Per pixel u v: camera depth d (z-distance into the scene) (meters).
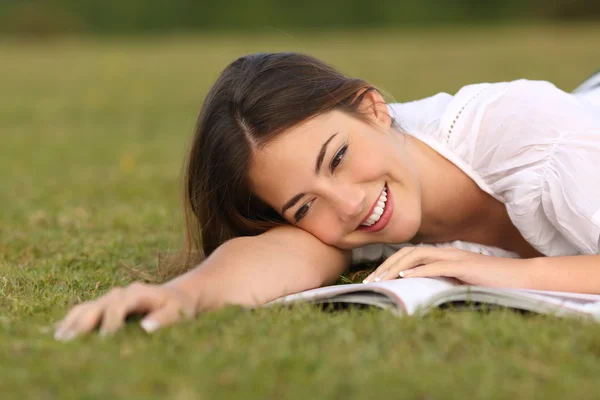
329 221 4.93
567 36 41.22
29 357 3.44
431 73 25.66
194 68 31.56
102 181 10.86
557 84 21.45
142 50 41.16
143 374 3.16
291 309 4.20
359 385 3.03
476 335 3.54
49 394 3.07
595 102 6.42
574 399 2.96
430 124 5.61
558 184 5.03
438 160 5.51
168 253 6.09
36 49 45.06
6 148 15.28
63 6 60.44
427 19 59.19
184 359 3.33
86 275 5.56
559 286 4.64
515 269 4.64
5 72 32.25
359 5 59.09
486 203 5.64
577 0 56.56
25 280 5.26
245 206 5.26
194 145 5.30
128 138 16.50
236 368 3.23
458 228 5.75
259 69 5.09
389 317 3.82
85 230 7.39
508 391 3.01
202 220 5.49
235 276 4.45
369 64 29.06
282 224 5.33
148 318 3.78
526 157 5.17
